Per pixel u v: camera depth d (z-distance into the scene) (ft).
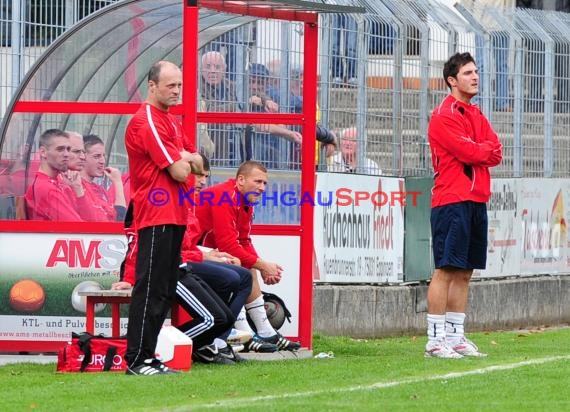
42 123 138.82
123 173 138.82
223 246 134.41
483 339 173.99
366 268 182.91
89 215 138.51
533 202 214.69
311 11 142.31
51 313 137.39
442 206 133.80
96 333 136.56
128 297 123.03
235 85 152.97
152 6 138.00
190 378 112.37
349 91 179.01
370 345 160.86
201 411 92.22
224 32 151.43
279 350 137.49
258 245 144.15
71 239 137.28
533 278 216.13
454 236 133.28
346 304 178.91
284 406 94.53
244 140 152.05
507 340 172.14
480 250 135.23
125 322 136.46
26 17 159.33
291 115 144.97
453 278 136.56
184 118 129.39
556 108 216.54
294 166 151.74
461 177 133.28
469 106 135.03
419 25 189.57
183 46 129.29
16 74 158.92
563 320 223.71
